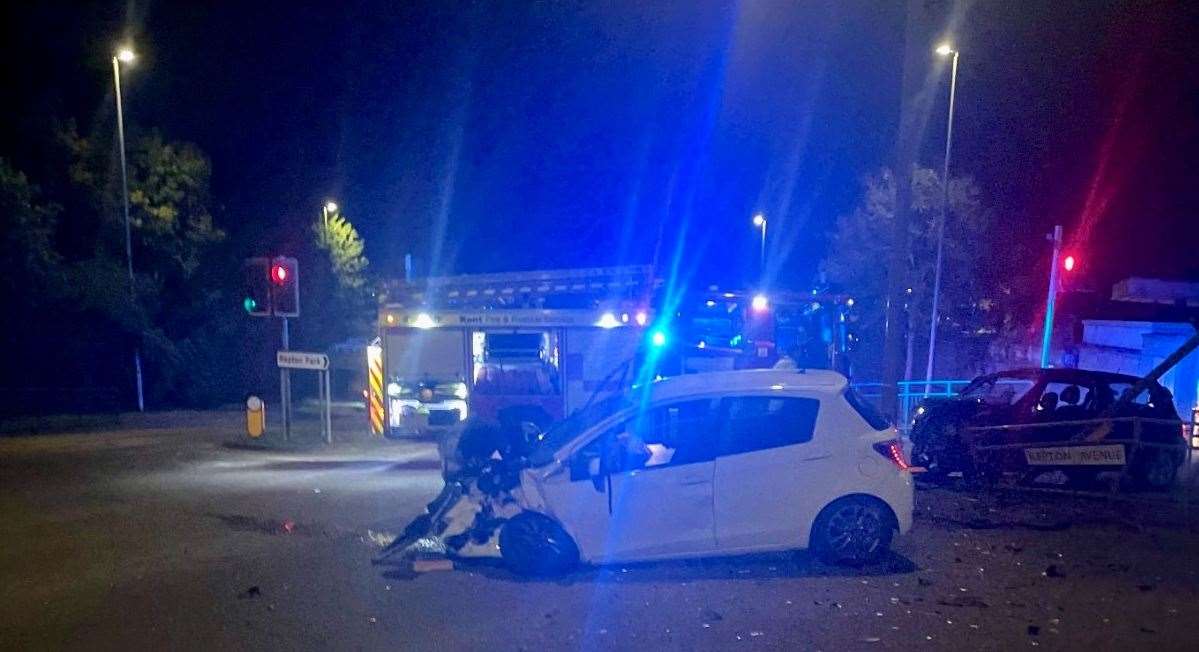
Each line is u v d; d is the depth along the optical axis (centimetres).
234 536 1023
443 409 1727
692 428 838
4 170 2898
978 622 677
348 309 4369
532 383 1709
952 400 1368
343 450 1798
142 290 3294
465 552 902
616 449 830
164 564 896
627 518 816
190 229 3478
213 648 649
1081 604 720
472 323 1720
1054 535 955
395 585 805
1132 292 2722
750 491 820
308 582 820
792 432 839
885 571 820
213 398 3609
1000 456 1236
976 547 905
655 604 733
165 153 3397
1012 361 2764
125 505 1234
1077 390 1291
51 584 827
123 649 651
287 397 1986
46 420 2753
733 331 1862
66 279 3041
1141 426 1231
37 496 1317
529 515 825
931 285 2912
